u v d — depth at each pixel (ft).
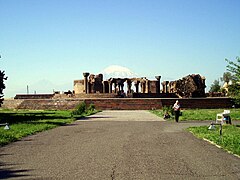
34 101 199.31
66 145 46.14
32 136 57.57
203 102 189.47
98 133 62.39
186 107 186.39
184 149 42.55
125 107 188.85
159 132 64.18
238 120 100.83
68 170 30.22
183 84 244.42
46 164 32.89
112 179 26.94
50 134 60.85
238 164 33.01
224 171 29.89
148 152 40.11
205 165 32.50
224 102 190.90
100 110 178.81
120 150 41.63
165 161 34.47
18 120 96.99
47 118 106.93
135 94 232.32
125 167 31.53
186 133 62.28
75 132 64.39
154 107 187.11
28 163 33.42
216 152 40.16
